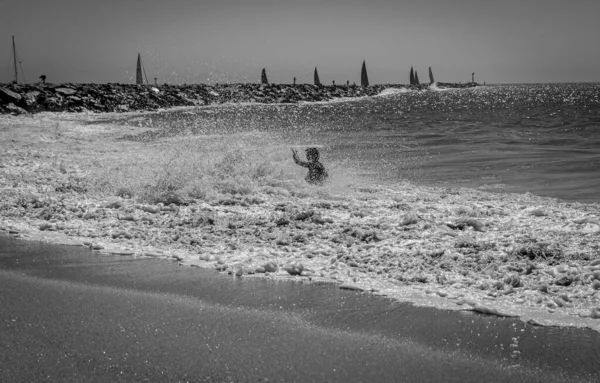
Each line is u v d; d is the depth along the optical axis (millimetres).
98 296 5348
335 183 12273
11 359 4039
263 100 68375
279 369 3953
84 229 7945
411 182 13086
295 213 8664
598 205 9938
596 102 73500
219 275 6062
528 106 63031
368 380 3814
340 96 91562
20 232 7805
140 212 8906
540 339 4422
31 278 5891
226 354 4168
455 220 8086
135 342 4336
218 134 26406
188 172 11195
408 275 5977
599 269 5879
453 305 5156
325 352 4215
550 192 11680
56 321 4715
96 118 38781
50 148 18562
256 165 12086
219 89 67938
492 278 5820
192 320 4781
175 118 39750
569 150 18562
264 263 6363
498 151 18688
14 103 38656
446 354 4188
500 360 4086
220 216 8594
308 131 29328
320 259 6625
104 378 3795
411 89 151625
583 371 3918
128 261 6562
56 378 3785
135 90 54906
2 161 14586
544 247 6574
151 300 5258
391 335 4512
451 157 17406
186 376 3842
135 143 20797
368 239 7336
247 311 5012
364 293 5516
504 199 10586
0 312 4910
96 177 11625
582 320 4781
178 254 6832
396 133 27141
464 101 84125
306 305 5172
